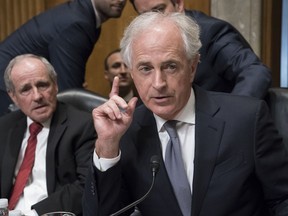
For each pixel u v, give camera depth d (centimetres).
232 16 366
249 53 221
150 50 140
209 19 232
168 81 142
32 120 220
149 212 152
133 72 146
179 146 153
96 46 395
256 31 365
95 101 237
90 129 217
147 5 220
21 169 217
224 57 225
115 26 392
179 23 143
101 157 147
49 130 218
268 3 365
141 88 144
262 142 151
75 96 239
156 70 141
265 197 155
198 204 148
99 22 292
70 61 285
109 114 143
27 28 291
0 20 384
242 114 154
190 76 148
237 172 150
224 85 233
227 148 151
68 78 285
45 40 286
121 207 154
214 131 152
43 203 196
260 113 154
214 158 150
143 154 154
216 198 148
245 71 212
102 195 147
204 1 376
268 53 370
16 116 229
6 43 294
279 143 155
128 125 145
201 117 154
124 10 386
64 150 213
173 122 154
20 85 212
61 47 284
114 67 350
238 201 149
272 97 201
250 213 152
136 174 153
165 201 150
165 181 150
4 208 149
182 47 141
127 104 145
